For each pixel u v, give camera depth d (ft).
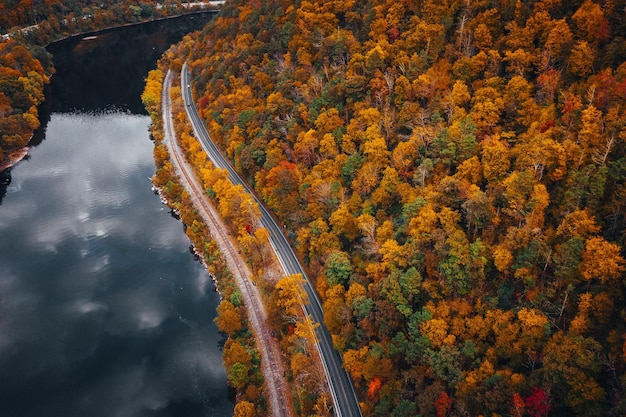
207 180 648.79
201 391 452.76
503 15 480.64
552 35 426.92
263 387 428.56
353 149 515.91
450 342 347.15
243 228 567.59
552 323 327.06
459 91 464.65
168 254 609.83
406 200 446.19
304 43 655.35
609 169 342.85
